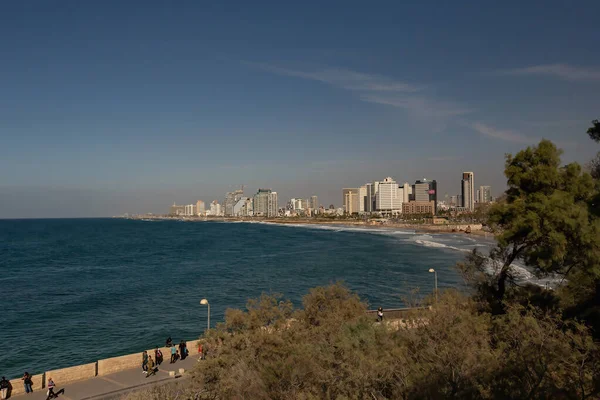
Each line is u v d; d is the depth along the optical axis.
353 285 62.72
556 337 13.22
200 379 18.59
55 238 186.00
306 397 13.56
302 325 22.80
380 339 15.47
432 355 13.24
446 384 11.49
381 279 67.50
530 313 14.98
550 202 20.39
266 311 24.30
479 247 115.19
